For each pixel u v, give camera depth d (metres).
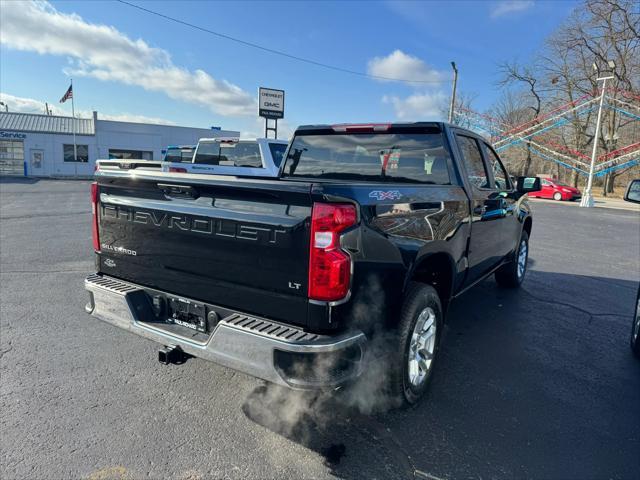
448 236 3.38
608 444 2.77
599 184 48.72
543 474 2.48
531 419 3.03
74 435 2.73
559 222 15.75
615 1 35.28
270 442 2.72
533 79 46.69
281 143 9.16
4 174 40.12
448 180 3.64
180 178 2.74
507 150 48.88
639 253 9.75
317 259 2.29
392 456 2.61
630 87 36.22
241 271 2.58
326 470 2.48
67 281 6.03
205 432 2.80
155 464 2.50
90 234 9.81
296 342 2.26
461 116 35.03
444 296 3.63
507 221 5.09
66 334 4.25
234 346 2.45
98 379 3.42
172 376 3.50
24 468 2.43
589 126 40.88
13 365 3.61
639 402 3.29
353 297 2.39
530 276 7.14
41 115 43.91
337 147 4.14
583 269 7.83
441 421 2.98
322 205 2.27
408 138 3.80
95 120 41.88
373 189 2.57
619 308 5.56
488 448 2.70
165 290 3.00
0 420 2.86
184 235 2.82
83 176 40.09
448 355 4.03
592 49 38.19
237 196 2.55
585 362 3.95
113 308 3.09
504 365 3.86
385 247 2.59
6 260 7.20
